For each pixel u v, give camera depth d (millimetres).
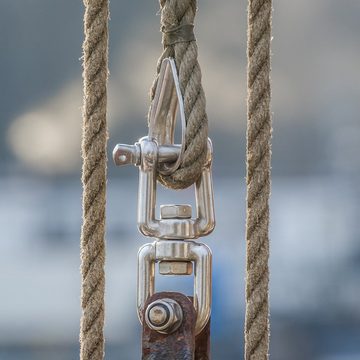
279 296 16156
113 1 24672
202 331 3127
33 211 19047
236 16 24391
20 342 15945
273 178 21141
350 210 17984
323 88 25406
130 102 24312
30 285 16641
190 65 3111
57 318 16156
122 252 16406
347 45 25938
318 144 24094
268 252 3168
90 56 3188
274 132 24562
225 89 23906
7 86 24656
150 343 3029
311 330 15672
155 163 3098
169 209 3092
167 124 3150
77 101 24656
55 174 23156
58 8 24641
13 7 24625
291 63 25859
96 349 3178
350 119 24438
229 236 16594
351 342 15859
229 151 23203
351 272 16547
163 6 3168
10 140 24109
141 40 24672
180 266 3082
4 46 24531
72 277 16922
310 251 17047
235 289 14727
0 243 17719
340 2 25906
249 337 3162
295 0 26031
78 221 18766
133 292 15586
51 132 24438
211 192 3129
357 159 21922
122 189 17969
